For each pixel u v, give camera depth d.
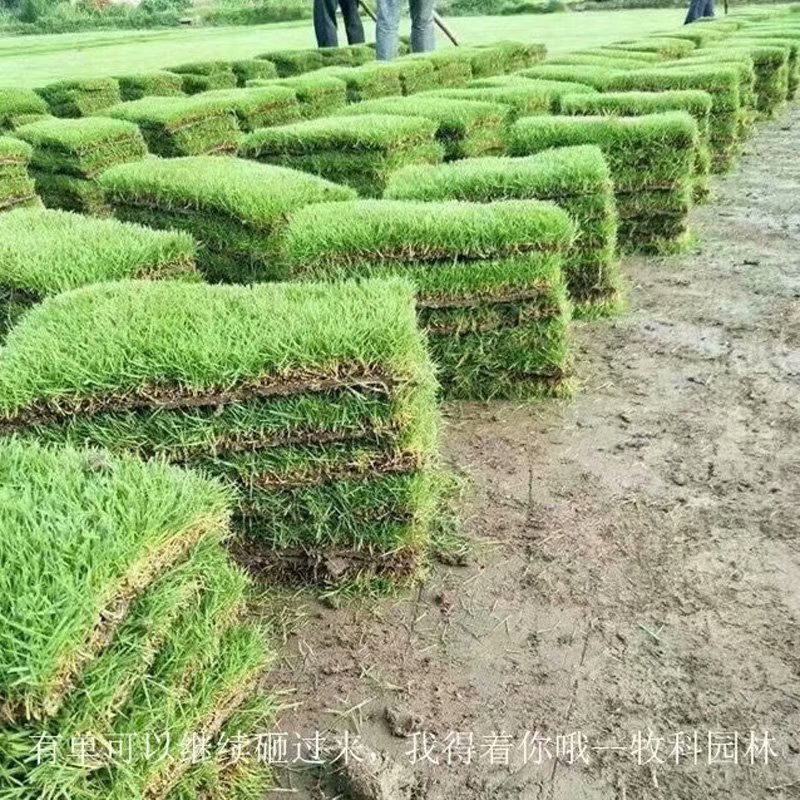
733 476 3.82
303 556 3.12
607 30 25.78
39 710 1.62
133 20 43.34
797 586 3.15
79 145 7.48
